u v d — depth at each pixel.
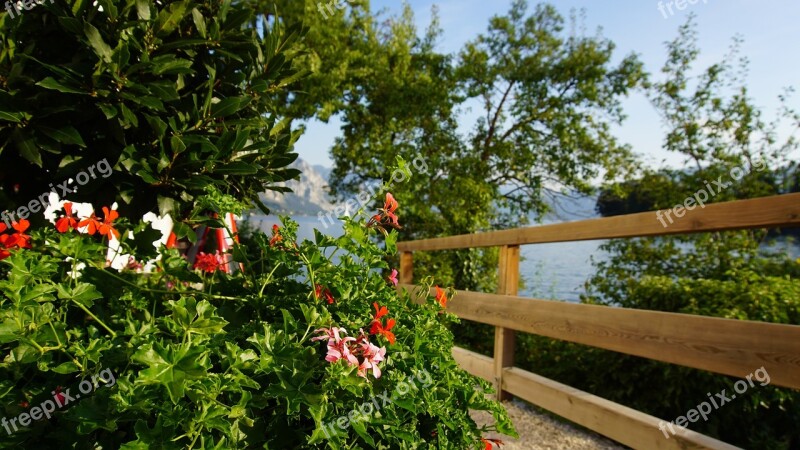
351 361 1.25
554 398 2.90
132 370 1.17
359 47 10.70
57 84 1.57
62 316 1.56
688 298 3.32
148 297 1.79
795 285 3.17
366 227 1.73
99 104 1.64
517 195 11.96
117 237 1.59
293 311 1.58
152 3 1.81
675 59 8.60
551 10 11.54
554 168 11.77
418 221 9.93
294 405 1.16
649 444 2.32
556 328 2.89
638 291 3.79
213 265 2.01
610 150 11.20
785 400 2.77
